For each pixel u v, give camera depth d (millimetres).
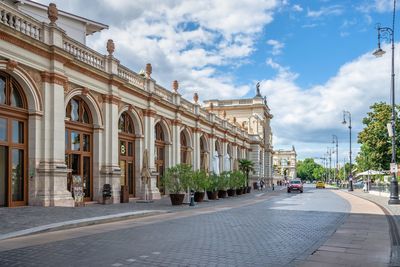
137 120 27734
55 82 18641
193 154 39094
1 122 16641
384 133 42500
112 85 23812
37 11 24438
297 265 7652
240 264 7680
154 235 11172
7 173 16797
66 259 7801
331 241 10414
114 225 13422
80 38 26875
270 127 89750
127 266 7336
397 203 25609
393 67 26656
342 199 32094
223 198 33281
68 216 14289
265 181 80875
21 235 10422
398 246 9766
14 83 17406
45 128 18156
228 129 50969
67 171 18781
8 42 16219
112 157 23547
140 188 27609
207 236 11102
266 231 12258
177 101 34531
